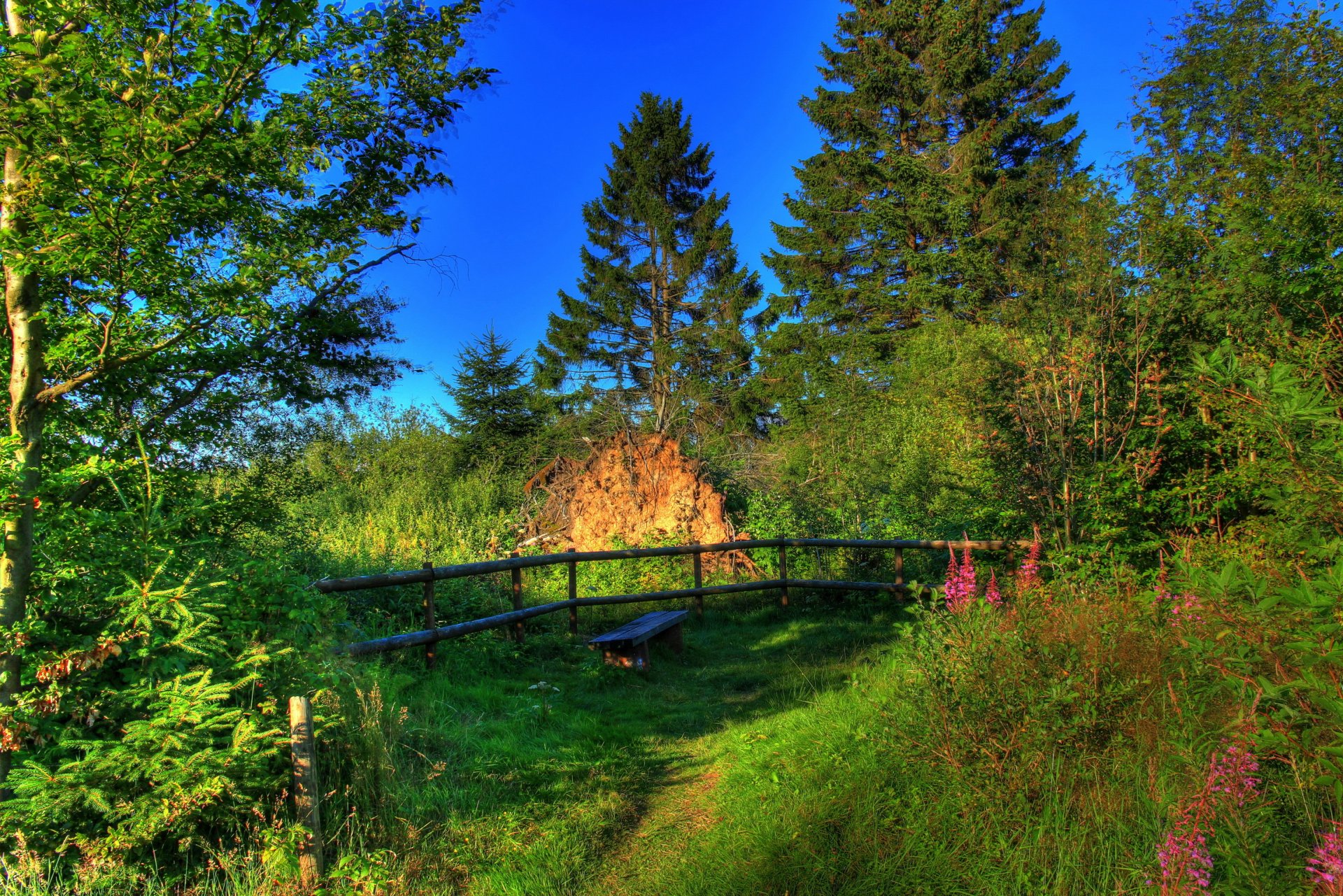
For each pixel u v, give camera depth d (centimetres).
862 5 2742
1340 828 235
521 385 2423
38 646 344
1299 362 376
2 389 369
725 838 347
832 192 2634
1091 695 340
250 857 312
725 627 853
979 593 637
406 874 323
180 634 341
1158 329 607
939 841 308
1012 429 680
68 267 324
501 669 664
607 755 475
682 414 2073
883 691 470
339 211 450
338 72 412
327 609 439
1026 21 2458
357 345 576
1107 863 274
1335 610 238
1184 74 709
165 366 445
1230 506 531
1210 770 254
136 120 299
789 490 1240
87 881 288
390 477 1719
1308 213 467
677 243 2964
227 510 518
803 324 2686
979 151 2217
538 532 1216
